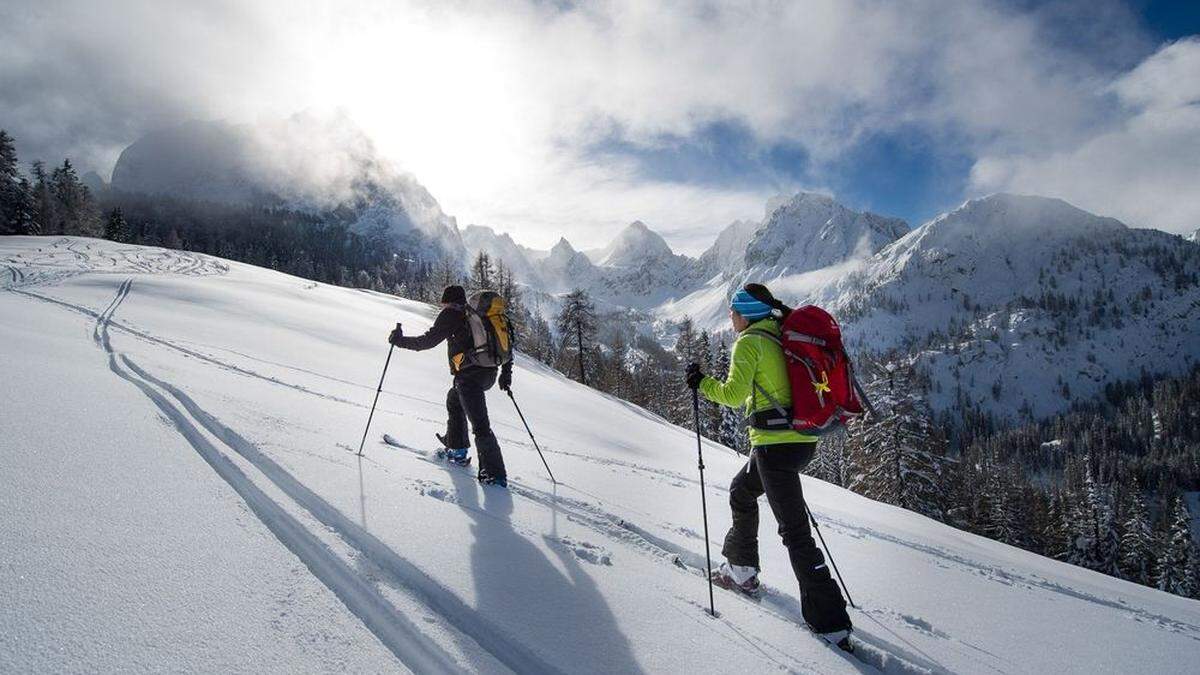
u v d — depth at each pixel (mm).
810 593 3248
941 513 30906
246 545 2832
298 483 3855
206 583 2404
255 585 2479
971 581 5355
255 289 30953
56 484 3023
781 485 3432
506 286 59750
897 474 31188
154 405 5309
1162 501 105500
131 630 1994
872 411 3430
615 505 5488
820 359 3365
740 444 42469
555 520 4344
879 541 6906
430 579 2844
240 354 12945
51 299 17859
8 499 2729
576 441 12430
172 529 2818
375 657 2164
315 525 3266
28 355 6719
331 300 33719
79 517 2719
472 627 2584
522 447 9039
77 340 9836
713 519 5816
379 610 2566
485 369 5340
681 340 52594
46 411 4258
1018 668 3389
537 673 2369
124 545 2561
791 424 3436
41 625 1910
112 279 25578
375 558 3068
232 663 1943
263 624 2211
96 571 2303
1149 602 6613
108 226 87688
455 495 4391
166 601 2211
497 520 4004
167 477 3477
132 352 8945
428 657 2309
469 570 3029
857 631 3512
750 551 3822
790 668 2742
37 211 63250
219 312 20688
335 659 2098
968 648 3568
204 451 4246
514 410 16047
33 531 2492
